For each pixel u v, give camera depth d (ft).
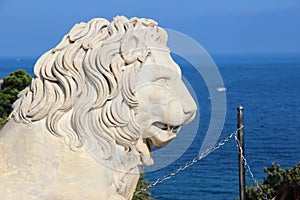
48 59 12.17
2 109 61.36
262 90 330.95
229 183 93.76
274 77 449.48
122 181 12.39
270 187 41.73
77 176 11.69
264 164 137.49
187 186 93.20
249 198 41.01
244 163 18.37
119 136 12.18
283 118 220.23
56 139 11.80
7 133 11.95
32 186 11.46
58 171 11.64
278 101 275.80
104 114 12.03
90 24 12.44
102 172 11.94
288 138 173.78
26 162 11.59
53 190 11.51
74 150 11.80
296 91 326.03
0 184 11.41
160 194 89.81
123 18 12.54
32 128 11.84
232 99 277.85
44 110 11.85
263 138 175.11
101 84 11.98
